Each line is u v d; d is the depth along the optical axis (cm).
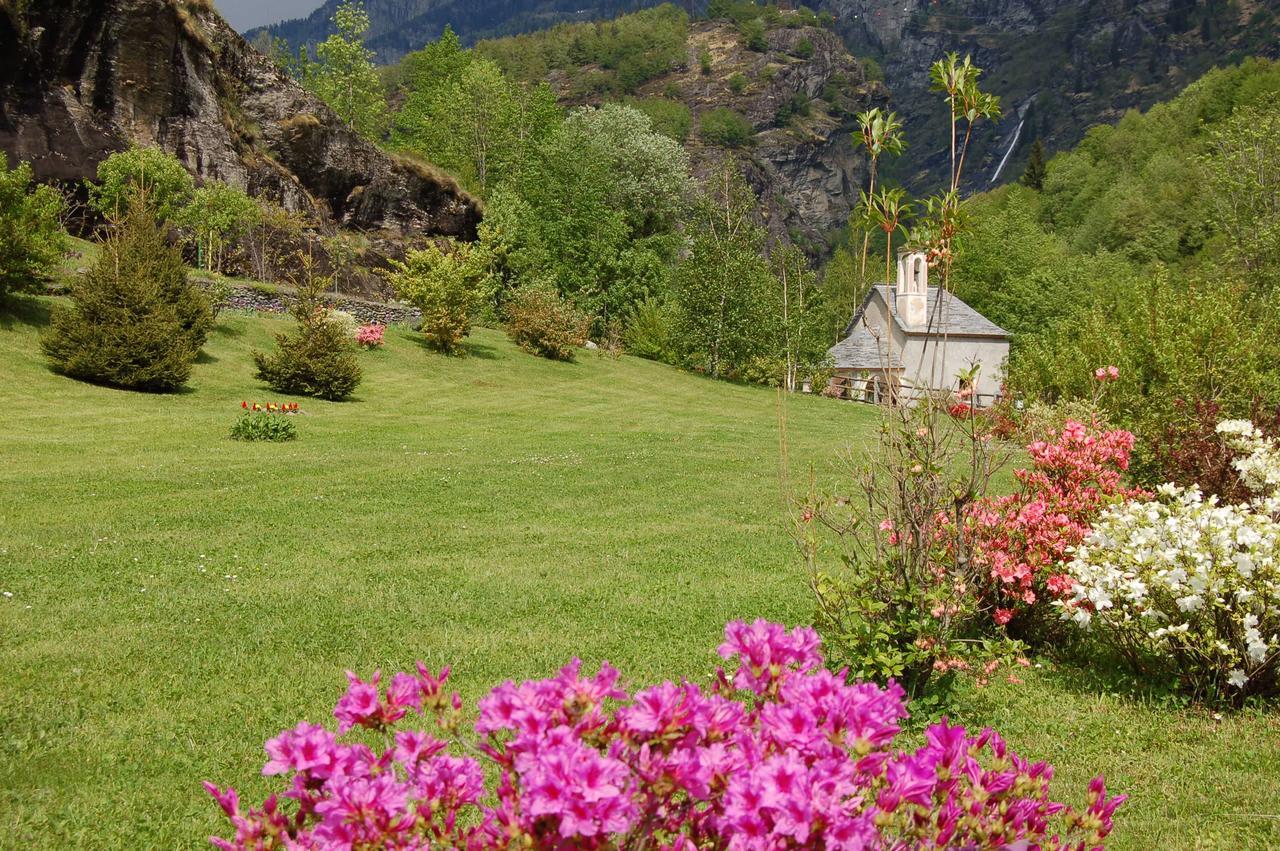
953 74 633
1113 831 495
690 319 5175
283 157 5184
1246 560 657
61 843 468
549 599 993
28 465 1733
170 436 2191
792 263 5197
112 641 802
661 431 2892
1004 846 268
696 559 1215
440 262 4228
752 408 3978
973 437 675
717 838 254
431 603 962
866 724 255
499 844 235
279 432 2280
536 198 6462
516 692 254
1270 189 5341
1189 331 2022
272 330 3669
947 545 693
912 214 653
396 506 1522
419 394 3472
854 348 5500
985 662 696
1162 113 10762
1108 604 695
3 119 3794
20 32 3781
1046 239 8019
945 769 273
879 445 692
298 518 1390
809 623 898
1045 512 793
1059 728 655
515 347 4781
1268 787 555
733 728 255
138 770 554
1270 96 7925
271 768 259
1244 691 698
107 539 1194
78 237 3984
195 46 4575
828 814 224
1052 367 2658
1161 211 8012
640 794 241
